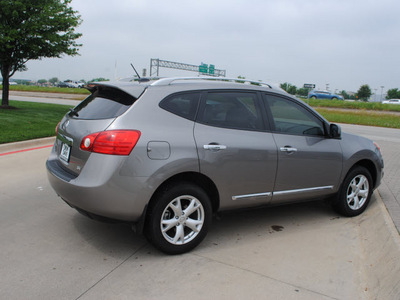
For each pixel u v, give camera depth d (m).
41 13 12.78
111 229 3.96
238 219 4.46
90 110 3.52
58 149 3.83
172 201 3.26
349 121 24.70
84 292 2.75
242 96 3.82
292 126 4.11
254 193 3.77
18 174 6.05
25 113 13.23
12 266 3.10
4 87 14.52
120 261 3.26
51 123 11.36
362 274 3.19
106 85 3.56
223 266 3.24
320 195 4.36
